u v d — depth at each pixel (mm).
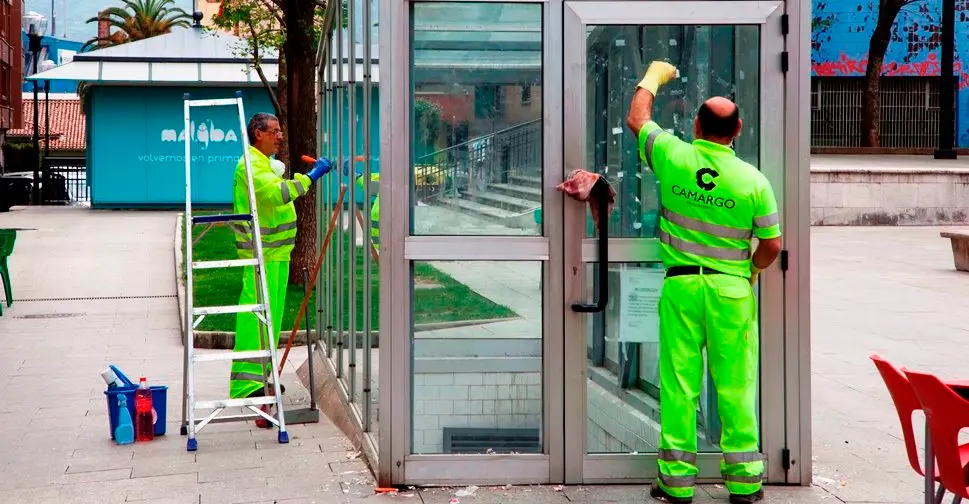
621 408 5637
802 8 5543
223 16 18750
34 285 14758
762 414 5625
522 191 5523
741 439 5223
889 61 33500
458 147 5500
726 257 5137
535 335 5598
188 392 6707
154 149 26297
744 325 5152
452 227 5520
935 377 3787
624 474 5605
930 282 14273
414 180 5496
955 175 22719
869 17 33219
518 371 5613
